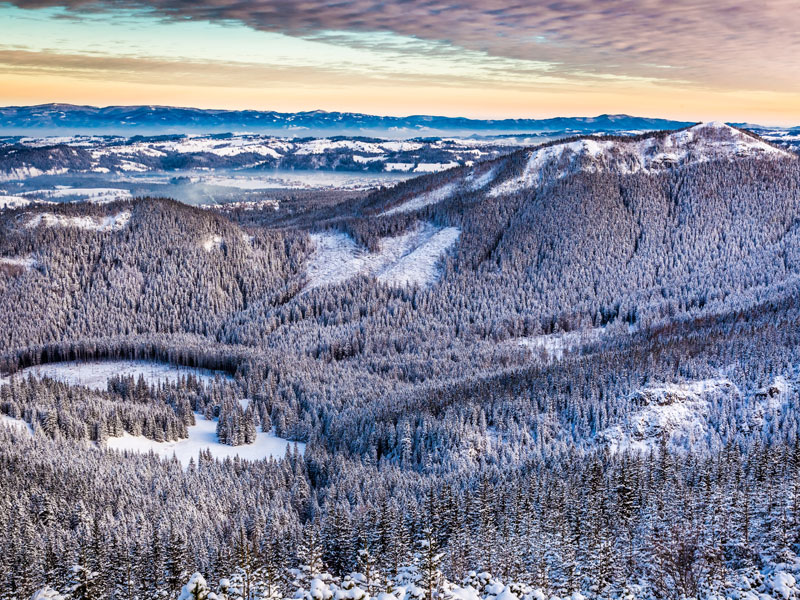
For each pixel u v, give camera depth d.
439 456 173.25
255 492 148.75
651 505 121.69
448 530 118.69
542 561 104.19
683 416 183.25
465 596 61.56
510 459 168.12
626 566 105.81
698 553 103.00
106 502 140.25
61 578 109.69
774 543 103.75
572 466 148.75
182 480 154.25
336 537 118.00
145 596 106.62
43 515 133.88
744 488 120.19
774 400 184.75
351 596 52.88
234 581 78.81
